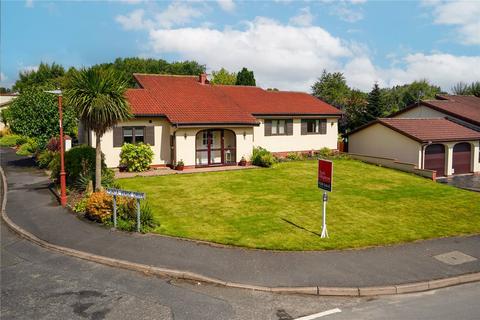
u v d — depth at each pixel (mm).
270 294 9109
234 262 10680
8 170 25484
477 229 14383
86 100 15406
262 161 26047
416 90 72625
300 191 19500
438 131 28562
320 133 32062
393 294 9344
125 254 11141
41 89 28375
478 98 39281
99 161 16500
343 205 17266
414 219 15500
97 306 8422
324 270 10289
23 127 26000
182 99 26844
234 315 8117
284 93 34438
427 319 8078
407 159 27688
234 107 27531
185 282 9680
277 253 11398
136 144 23969
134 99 25125
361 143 32031
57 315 8031
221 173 23453
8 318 7906
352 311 8422
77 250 11461
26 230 13227
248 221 14461
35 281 9664
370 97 45031
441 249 12070
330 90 59812
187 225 13805
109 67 17125
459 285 9891
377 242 12625
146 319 7906
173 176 22266
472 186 23516
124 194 13070
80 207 15273
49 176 23047
